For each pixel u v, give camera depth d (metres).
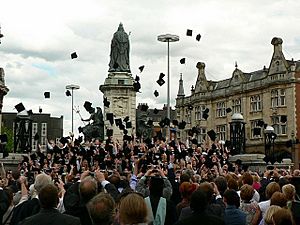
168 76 41.59
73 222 6.53
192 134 29.14
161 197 8.51
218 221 7.30
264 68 64.81
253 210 9.46
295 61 61.72
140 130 44.91
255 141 62.69
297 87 58.81
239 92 66.38
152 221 8.23
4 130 76.56
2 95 53.16
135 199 5.87
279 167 35.62
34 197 8.52
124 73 47.28
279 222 6.70
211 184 9.42
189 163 19.98
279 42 60.75
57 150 24.67
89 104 28.55
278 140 59.25
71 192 8.34
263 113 62.22
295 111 58.28
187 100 78.12
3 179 12.69
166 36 40.34
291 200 8.98
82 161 20.38
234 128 39.47
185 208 8.22
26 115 33.84
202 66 74.94
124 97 46.69
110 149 23.06
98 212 6.05
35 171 19.12
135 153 23.00
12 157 30.97
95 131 43.88
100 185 9.54
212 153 24.02
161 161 21.27
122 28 48.97
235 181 10.50
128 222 5.77
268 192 9.39
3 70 52.72
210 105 72.31
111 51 48.47
